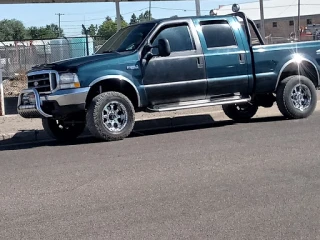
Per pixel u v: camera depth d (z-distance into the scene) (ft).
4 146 35.42
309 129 33.30
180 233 16.87
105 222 18.08
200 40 35.27
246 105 40.75
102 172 24.73
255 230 16.97
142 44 33.91
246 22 37.50
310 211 18.48
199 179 22.70
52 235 17.16
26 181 23.94
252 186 21.42
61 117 33.12
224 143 30.27
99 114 32.27
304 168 23.81
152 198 20.40
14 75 103.91
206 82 35.24
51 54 101.24
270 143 29.48
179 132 35.81
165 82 34.14
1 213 19.54
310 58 38.55
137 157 27.61
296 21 199.41
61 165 26.84
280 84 37.91
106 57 33.17
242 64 36.35
